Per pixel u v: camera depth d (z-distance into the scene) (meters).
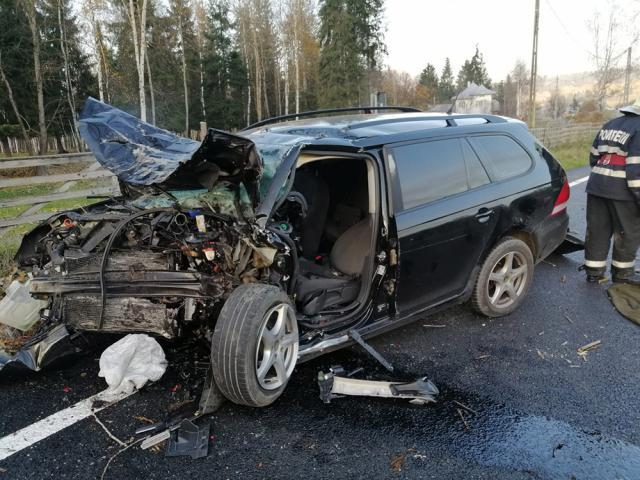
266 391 2.81
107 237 3.09
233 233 2.82
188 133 36.47
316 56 47.19
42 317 3.29
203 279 2.84
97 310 2.97
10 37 28.70
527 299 4.68
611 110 33.03
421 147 3.60
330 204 4.26
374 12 40.94
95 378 3.23
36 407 2.90
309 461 2.47
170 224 2.90
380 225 3.26
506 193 4.00
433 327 4.07
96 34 26.53
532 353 3.62
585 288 4.96
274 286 2.88
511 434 2.69
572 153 16.86
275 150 3.13
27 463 2.43
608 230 4.95
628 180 4.52
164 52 38.69
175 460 2.46
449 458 2.49
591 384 3.19
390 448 2.57
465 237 3.73
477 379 3.26
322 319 3.25
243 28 44.91
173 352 3.48
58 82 32.56
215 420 2.80
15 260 3.54
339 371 3.29
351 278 3.57
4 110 30.53
